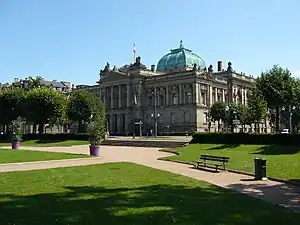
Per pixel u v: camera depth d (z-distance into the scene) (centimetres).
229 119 9406
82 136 8506
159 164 3547
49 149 6206
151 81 13162
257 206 1571
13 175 2522
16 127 6581
